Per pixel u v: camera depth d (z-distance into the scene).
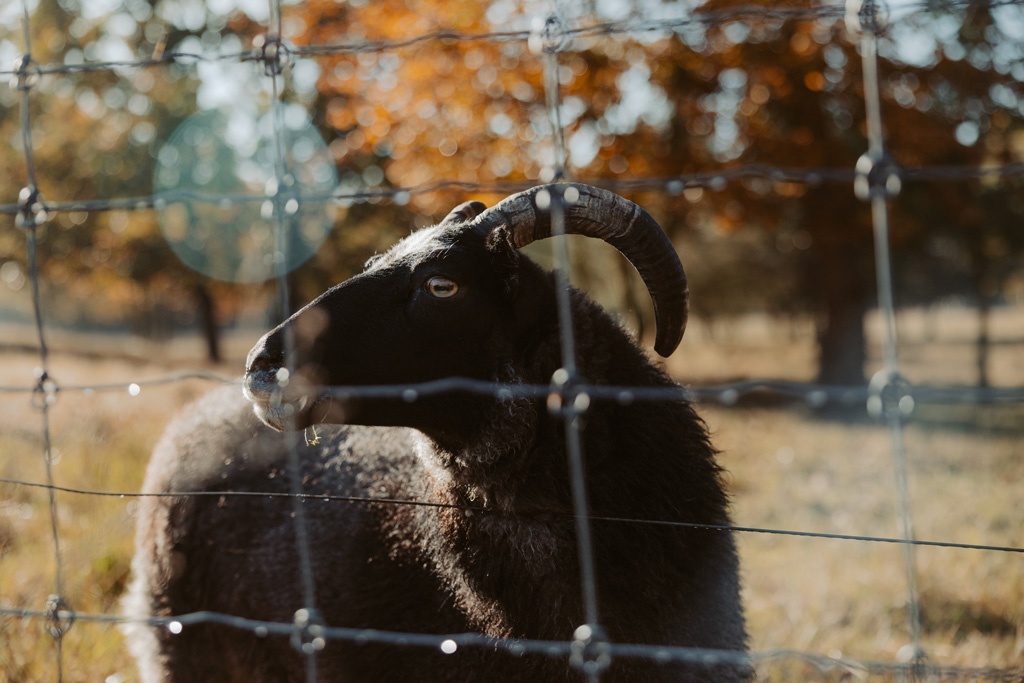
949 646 4.32
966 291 34.19
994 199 17.84
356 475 3.72
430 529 3.31
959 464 9.02
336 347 2.88
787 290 34.50
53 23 18.84
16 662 3.82
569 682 2.96
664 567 2.96
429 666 3.34
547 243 12.31
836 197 15.15
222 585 3.90
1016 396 1.65
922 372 22.86
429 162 11.13
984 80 13.45
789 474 8.90
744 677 3.35
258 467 3.95
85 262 25.64
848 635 4.61
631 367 3.21
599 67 11.62
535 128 11.00
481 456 3.09
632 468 3.01
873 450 10.41
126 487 6.22
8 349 19.00
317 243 20.80
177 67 19.19
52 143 21.83
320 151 17.75
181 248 26.75
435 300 2.96
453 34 2.60
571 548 2.98
